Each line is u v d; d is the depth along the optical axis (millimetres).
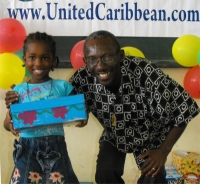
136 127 1438
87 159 2121
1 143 2084
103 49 1230
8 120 1338
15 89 1384
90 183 2047
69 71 2018
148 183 1403
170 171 1979
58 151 1354
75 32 1956
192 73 1881
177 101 1361
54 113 1269
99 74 1277
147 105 1397
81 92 1446
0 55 1748
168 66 1986
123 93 1382
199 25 1985
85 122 1365
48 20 1944
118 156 1499
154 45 1973
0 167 2025
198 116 2109
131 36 1967
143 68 1370
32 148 1338
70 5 1939
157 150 1368
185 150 2135
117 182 1440
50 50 1374
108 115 1431
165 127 1464
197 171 1911
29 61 1360
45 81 1394
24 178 1310
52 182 1330
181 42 1811
